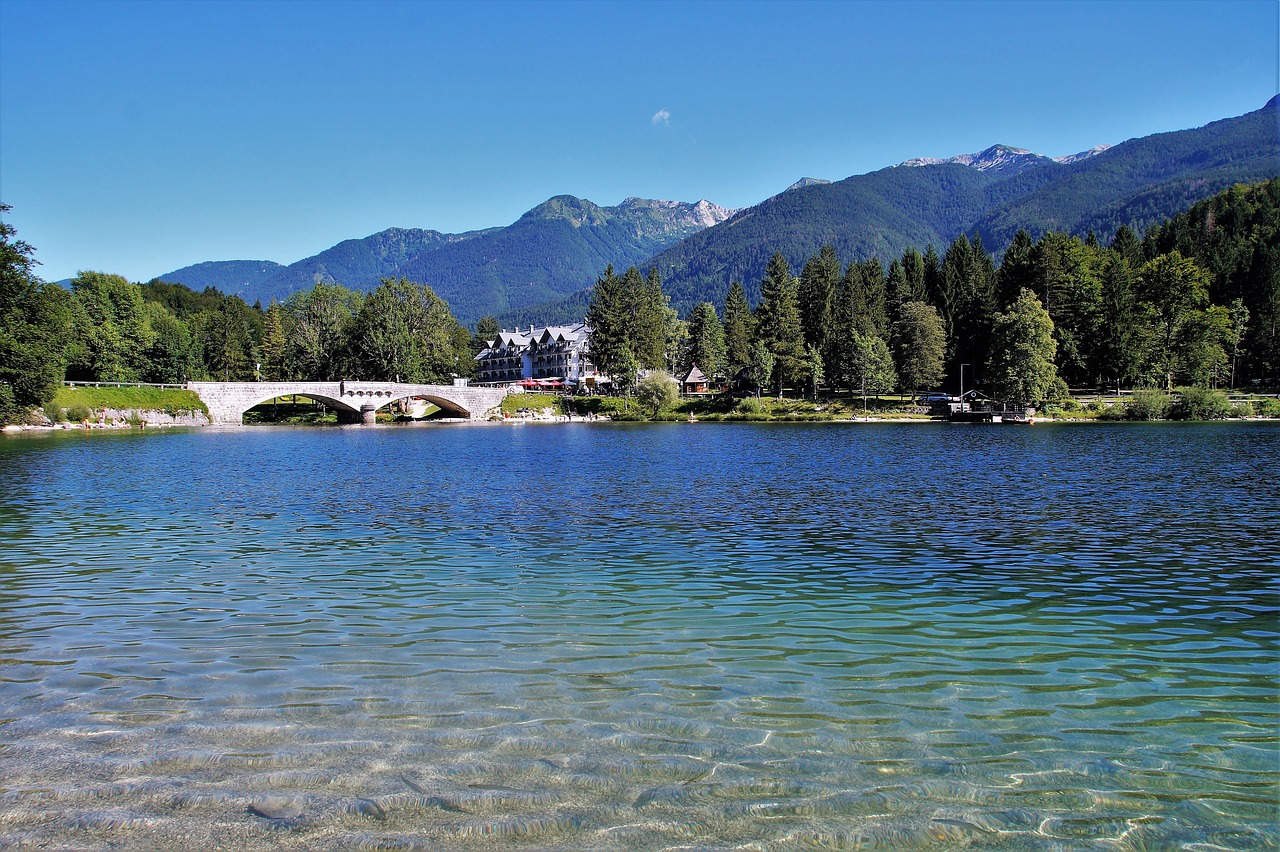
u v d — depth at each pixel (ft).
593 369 579.48
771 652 41.57
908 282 459.32
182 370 402.31
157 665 39.24
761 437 249.34
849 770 28.66
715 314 535.19
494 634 44.52
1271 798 27.07
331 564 62.95
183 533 77.10
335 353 435.94
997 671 38.99
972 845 24.30
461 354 542.98
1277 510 88.94
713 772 28.37
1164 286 334.65
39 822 25.20
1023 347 303.68
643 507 94.63
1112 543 71.20
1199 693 36.24
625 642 43.06
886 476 127.24
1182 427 255.91
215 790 27.09
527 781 27.68
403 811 25.79
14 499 101.96
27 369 232.12
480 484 119.75
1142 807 26.50
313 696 35.12
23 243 230.68
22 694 35.45
